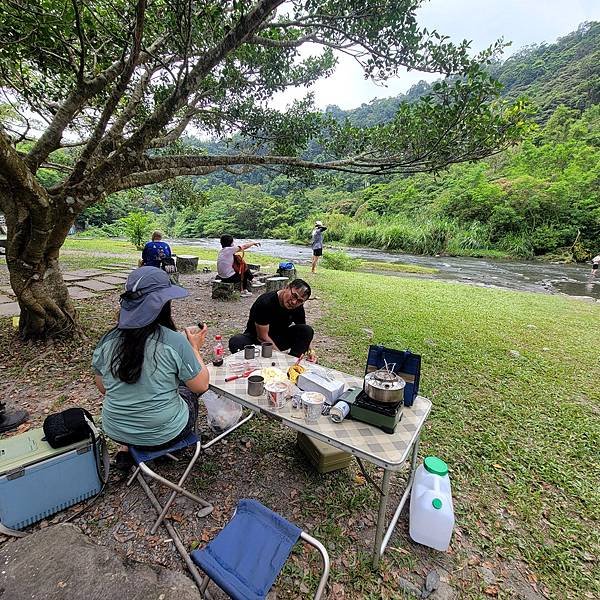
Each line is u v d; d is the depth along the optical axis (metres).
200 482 2.21
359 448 1.62
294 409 1.94
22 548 1.63
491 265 18.83
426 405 2.05
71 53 3.32
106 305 5.79
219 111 5.33
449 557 1.86
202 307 6.24
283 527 1.37
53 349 3.87
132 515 1.94
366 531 1.97
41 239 3.44
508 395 3.70
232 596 1.11
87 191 3.38
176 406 1.91
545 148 28.58
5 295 6.07
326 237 29.11
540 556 1.92
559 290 12.23
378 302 7.36
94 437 1.96
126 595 1.45
